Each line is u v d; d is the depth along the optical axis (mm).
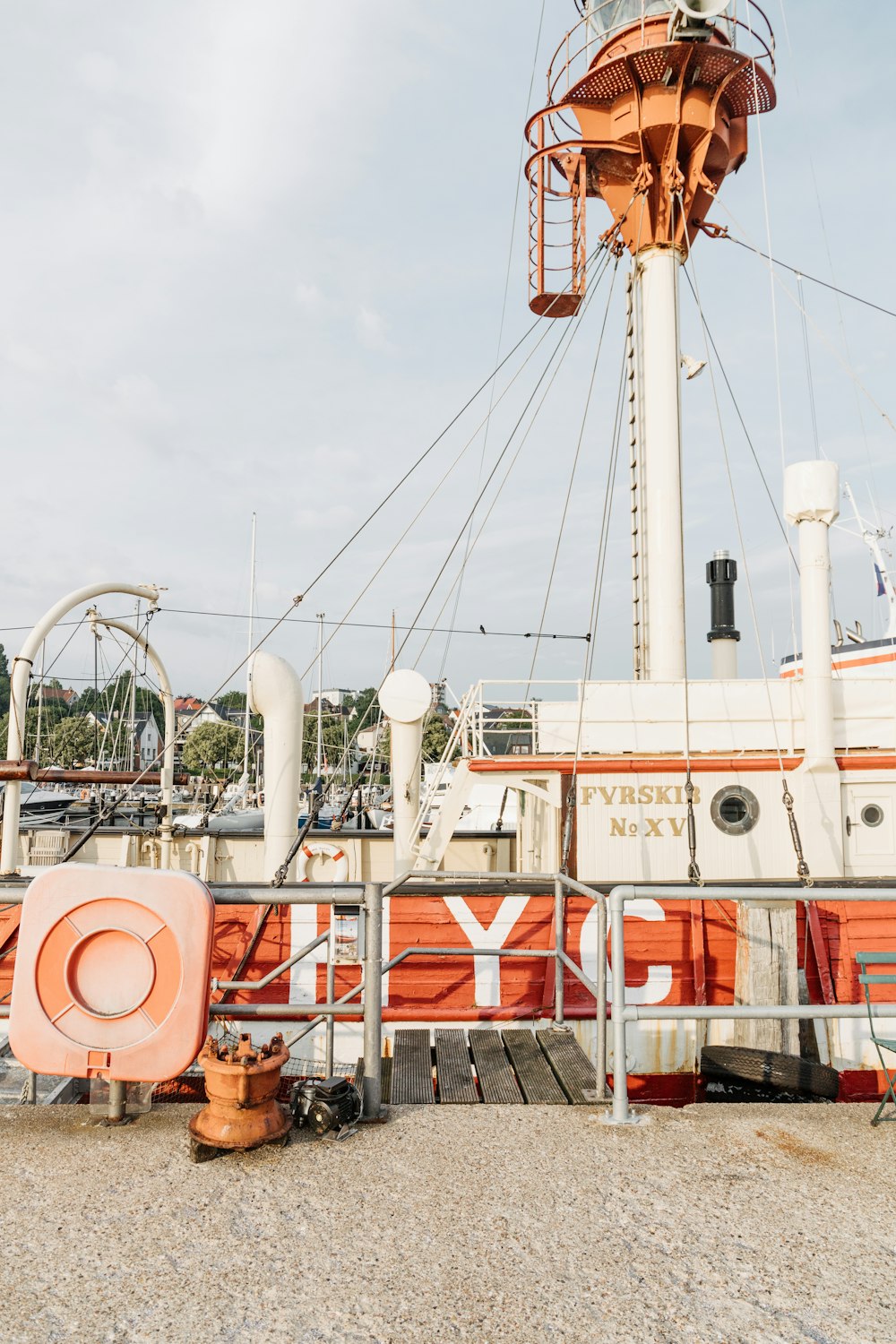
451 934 10797
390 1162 4484
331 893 5059
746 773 12273
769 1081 9977
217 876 16375
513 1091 6109
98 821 13125
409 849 13141
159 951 4625
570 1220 3891
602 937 5918
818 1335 3111
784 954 10469
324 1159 4516
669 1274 3479
